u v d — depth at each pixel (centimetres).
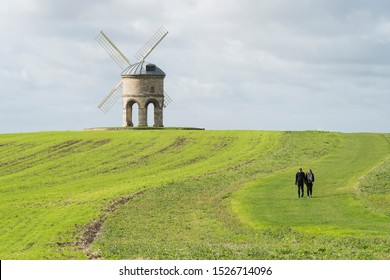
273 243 8312
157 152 18138
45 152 18725
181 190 13025
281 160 16250
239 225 10006
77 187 14425
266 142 18800
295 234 8925
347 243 7962
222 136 19962
